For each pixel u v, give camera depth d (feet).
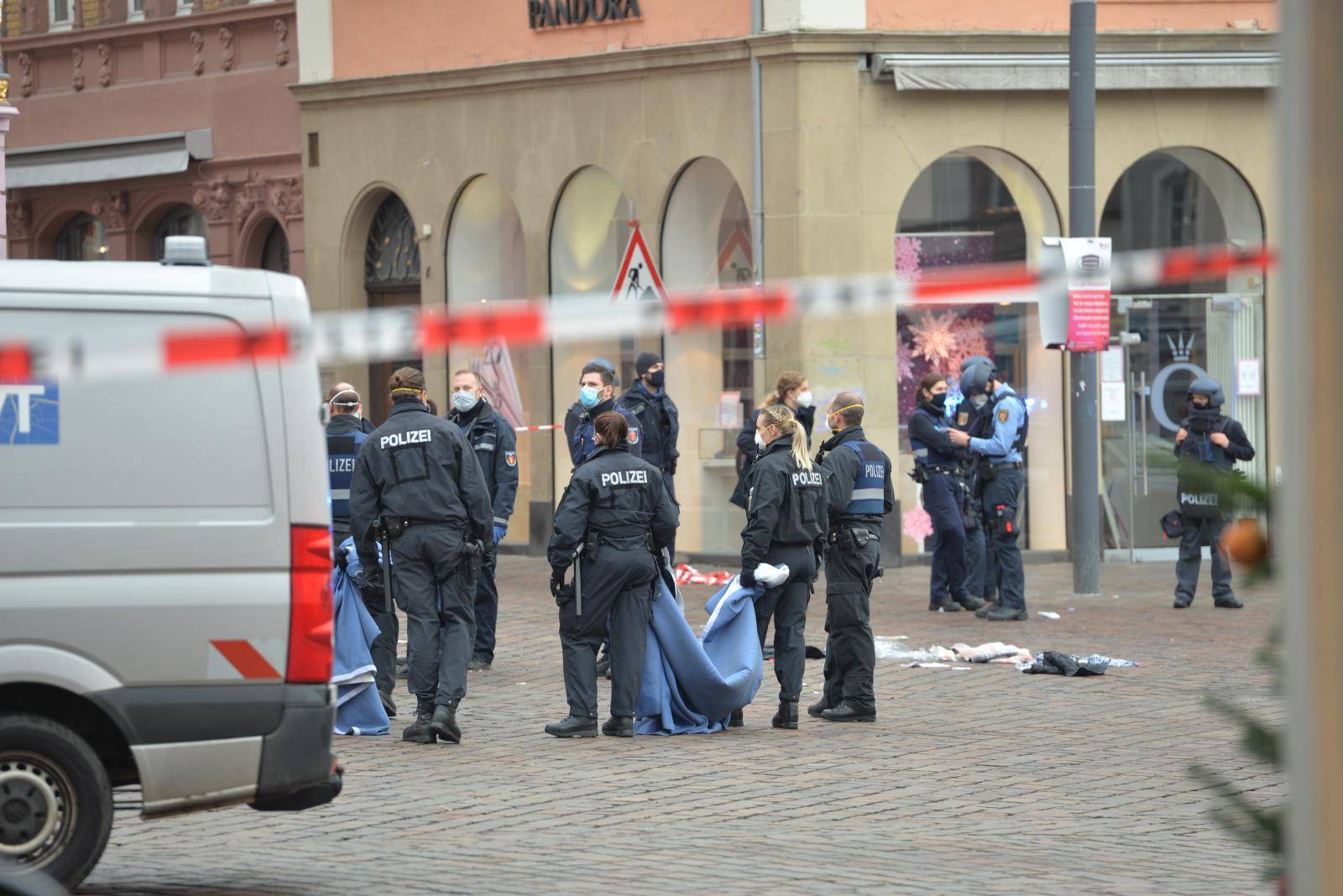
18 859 52.34
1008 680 105.70
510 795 74.79
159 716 53.78
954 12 162.50
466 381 111.75
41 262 55.01
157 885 58.80
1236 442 135.44
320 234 195.00
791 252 159.94
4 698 53.78
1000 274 43.01
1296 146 21.40
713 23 165.17
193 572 54.34
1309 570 21.49
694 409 170.60
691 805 72.74
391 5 188.85
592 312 44.24
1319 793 21.56
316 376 56.08
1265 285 173.27
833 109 159.63
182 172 207.41
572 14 174.29
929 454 135.64
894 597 145.18
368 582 88.94
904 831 67.72
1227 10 168.14
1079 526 146.00
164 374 54.60
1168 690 101.14
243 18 200.44
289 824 69.31
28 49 219.61
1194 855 63.31
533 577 162.40
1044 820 69.77
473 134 182.91
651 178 169.68
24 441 53.47
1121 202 168.96
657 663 89.92
